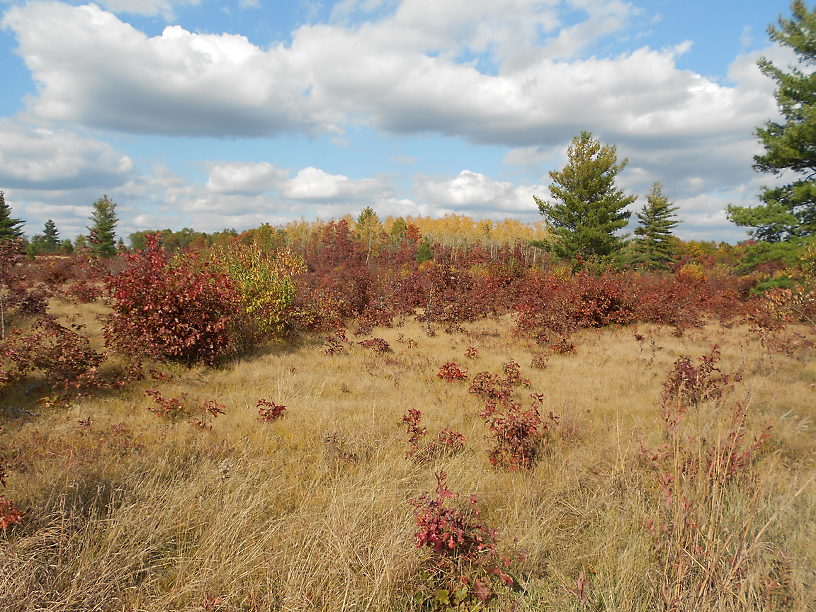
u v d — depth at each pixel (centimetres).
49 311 1248
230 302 945
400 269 3067
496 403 716
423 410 684
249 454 493
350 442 536
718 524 328
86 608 270
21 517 322
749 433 558
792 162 1476
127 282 863
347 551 330
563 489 459
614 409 706
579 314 1544
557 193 2725
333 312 1441
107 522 339
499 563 334
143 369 797
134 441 513
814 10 1390
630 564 328
